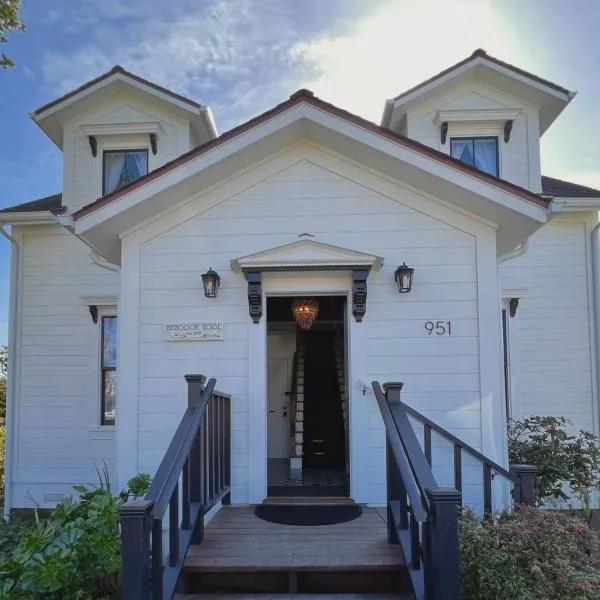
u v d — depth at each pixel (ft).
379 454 19.26
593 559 12.54
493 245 19.94
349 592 13.58
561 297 28.45
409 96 27.81
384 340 19.70
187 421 13.91
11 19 25.80
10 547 16.37
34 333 30.04
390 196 20.30
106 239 20.27
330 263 19.24
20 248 30.32
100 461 29.35
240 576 13.64
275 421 32.78
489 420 19.24
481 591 12.16
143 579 10.11
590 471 23.34
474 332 19.69
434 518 10.90
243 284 20.08
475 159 28.25
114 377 30.17
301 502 19.40
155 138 29.09
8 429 29.35
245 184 20.49
